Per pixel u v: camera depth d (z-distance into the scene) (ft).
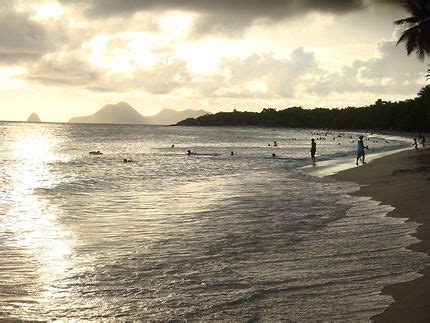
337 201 58.95
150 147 256.11
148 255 33.83
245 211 52.01
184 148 246.68
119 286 27.22
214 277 28.63
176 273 29.53
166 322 22.13
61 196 66.80
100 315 23.06
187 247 36.06
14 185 81.15
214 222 45.83
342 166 117.39
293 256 32.96
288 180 86.89
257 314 22.80
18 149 224.33
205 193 68.69
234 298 25.04
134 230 42.60
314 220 46.19
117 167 124.47
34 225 45.32
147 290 26.53
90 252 34.88
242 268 30.37
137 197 65.16
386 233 39.37
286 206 55.31
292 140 392.47
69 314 23.21
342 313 22.56
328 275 28.45
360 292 25.31
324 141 365.40
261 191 70.23
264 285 26.99
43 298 25.38
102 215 50.85
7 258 33.24
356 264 30.55
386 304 23.34
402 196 59.52
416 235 38.04
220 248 35.60
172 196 65.87
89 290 26.61
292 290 26.05
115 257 33.42
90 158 163.43
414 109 516.73
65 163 139.13
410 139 344.49
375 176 86.74
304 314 22.62
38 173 106.22
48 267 31.07
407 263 30.25
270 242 37.22
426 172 83.82
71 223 46.26
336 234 39.60
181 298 25.20
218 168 120.78
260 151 216.95
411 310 22.24
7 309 23.80
